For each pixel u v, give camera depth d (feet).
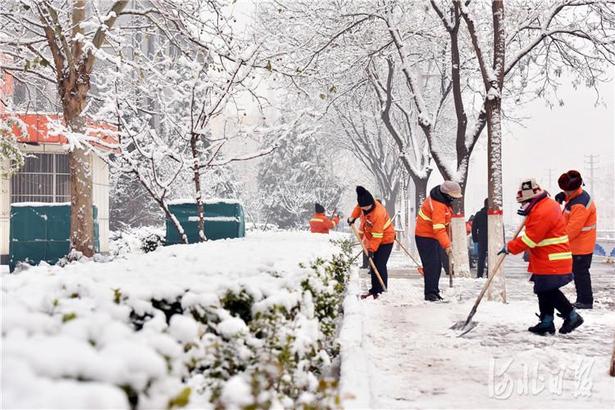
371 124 132.36
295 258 18.98
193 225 49.62
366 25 70.18
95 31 43.34
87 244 40.96
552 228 25.59
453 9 61.31
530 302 35.91
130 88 45.80
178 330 8.78
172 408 6.34
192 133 39.58
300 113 41.81
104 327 7.23
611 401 16.93
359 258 76.23
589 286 33.50
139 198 124.36
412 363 21.06
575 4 57.36
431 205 36.14
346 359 16.78
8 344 5.85
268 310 12.13
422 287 42.73
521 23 61.46
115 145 38.68
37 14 44.01
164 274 14.76
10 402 4.80
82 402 4.80
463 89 83.30
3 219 74.13
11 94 64.03
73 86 40.29
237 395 7.46
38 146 75.56
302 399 10.21
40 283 12.58
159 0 43.37
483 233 58.90
